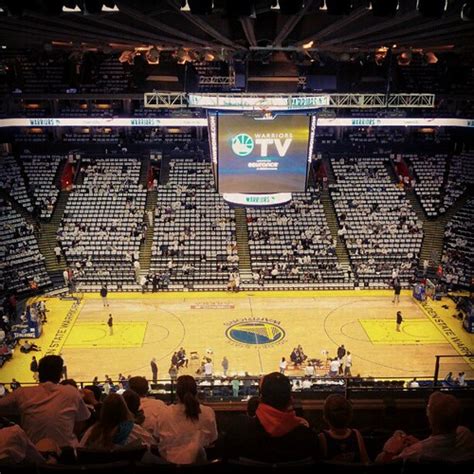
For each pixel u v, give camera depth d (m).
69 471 4.54
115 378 27.92
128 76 49.56
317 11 10.49
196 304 37.22
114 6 8.46
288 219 44.00
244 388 24.42
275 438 4.73
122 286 39.31
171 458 6.17
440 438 5.04
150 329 33.41
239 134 25.39
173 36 14.80
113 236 42.12
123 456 5.14
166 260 40.72
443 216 45.53
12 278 37.62
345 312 36.00
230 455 4.86
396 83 48.97
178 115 40.47
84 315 35.25
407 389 11.16
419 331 33.25
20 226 41.81
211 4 8.15
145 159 49.97
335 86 31.41
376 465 4.61
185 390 6.72
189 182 47.19
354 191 47.12
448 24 10.97
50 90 48.81
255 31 13.29
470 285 38.72
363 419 9.40
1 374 28.12
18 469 4.54
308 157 25.94
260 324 34.22
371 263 40.97
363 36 14.69
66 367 28.44
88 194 45.78
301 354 28.95
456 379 26.05
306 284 40.00
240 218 44.41
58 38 15.34
